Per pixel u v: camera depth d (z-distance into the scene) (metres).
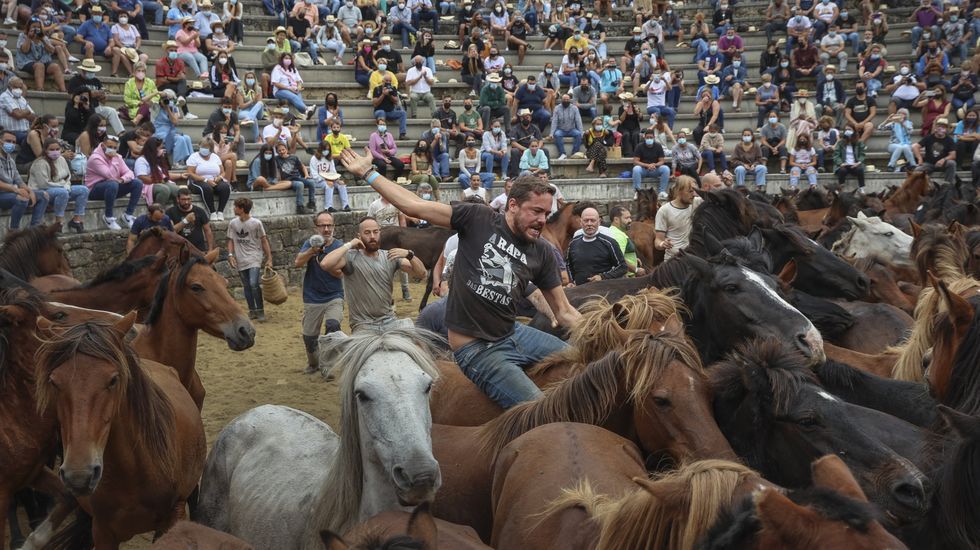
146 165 15.81
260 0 25.19
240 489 4.68
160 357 7.40
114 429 4.81
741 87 25.23
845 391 4.79
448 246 9.93
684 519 2.79
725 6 28.30
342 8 25.12
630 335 4.32
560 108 22.83
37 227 9.44
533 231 4.80
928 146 22.83
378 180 4.98
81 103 16.19
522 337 5.22
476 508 4.32
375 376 3.77
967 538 3.31
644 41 26.50
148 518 5.18
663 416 3.96
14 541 6.39
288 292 17.16
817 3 27.98
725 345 5.26
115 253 14.80
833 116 24.50
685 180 10.64
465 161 20.45
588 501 3.38
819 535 2.28
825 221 13.66
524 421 4.39
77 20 20.58
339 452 3.98
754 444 4.00
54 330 5.00
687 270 5.98
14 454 5.37
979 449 3.29
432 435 4.73
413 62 23.09
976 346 4.05
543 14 28.70
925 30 26.62
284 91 21.11
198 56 20.64
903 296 8.41
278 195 17.95
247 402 10.02
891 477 3.61
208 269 7.41
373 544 2.82
